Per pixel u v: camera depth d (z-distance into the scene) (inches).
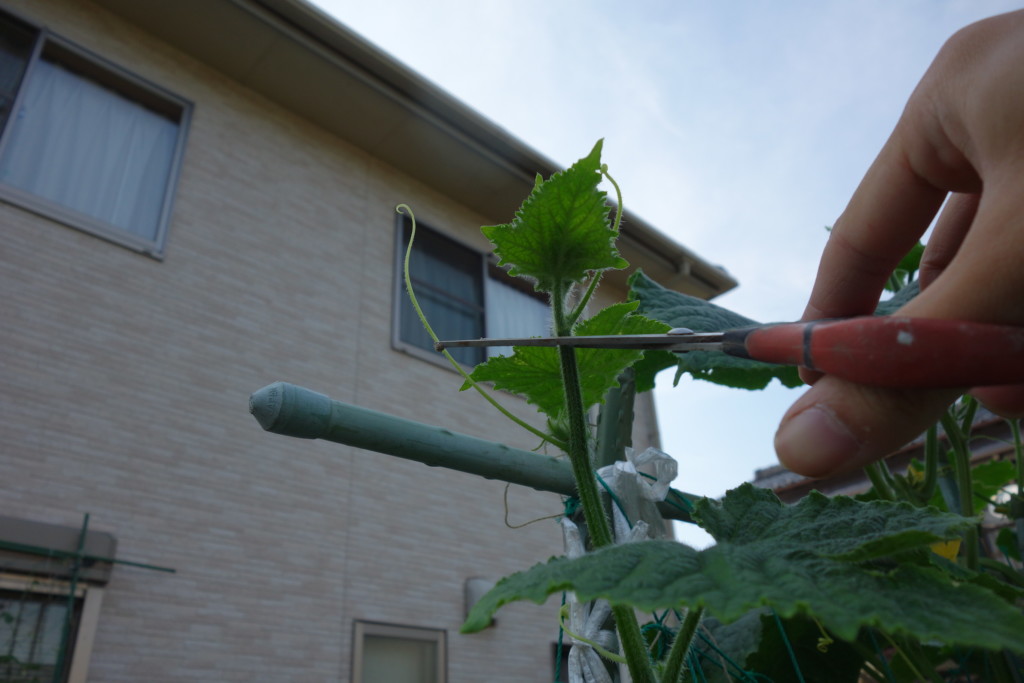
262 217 264.4
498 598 21.1
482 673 255.3
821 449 23.0
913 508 26.6
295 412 32.1
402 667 242.4
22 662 171.9
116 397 207.9
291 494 233.8
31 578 177.2
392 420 34.7
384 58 272.4
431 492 271.3
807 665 47.1
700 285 366.3
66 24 241.0
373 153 310.8
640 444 349.1
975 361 20.3
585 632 36.9
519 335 328.5
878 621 18.3
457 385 295.9
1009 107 21.6
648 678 26.8
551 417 33.2
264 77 277.4
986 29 24.0
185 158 252.4
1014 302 20.6
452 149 308.2
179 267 236.1
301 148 287.7
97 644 182.2
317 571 230.5
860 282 34.6
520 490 301.3
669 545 23.3
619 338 29.5
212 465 219.6
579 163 29.0
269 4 253.8
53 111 232.4
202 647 199.2
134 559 195.5
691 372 58.0
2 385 190.1
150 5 250.2
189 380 224.2
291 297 260.2
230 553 213.9
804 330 24.1
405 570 251.8
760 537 27.1
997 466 75.2
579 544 36.9
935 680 44.2
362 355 271.4
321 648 222.2
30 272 205.2
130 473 202.7
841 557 23.4
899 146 30.2
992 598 20.3
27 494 184.2
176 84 260.2
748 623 48.1
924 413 22.4
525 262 30.9
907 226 32.2
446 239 321.7
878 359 21.5
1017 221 20.6
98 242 221.1
